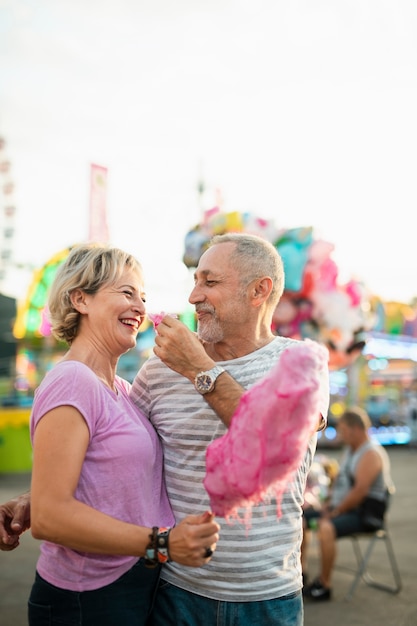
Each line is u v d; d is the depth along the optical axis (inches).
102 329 77.4
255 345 84.2
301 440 62.6
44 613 75.3
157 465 81.3
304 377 61.9
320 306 233.0
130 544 66.3
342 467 211.5
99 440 72.1
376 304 665.0
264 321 85.5
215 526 65.9
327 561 198.7
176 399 82.0
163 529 67.0
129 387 89.0
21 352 655.8
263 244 84.7
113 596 74.6
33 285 473.1
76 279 77.7
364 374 757.9
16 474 476.7
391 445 735.1
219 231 232.4
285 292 231.9
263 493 63.7
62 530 66.4
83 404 70.1
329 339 238.7
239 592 78.2
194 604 79.3
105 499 72.0
